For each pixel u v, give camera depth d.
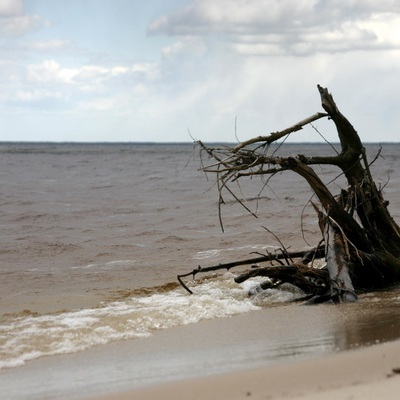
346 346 8.39
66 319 10.95
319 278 12.55
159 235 21.59
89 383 7.45
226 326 10.27
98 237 21.58
